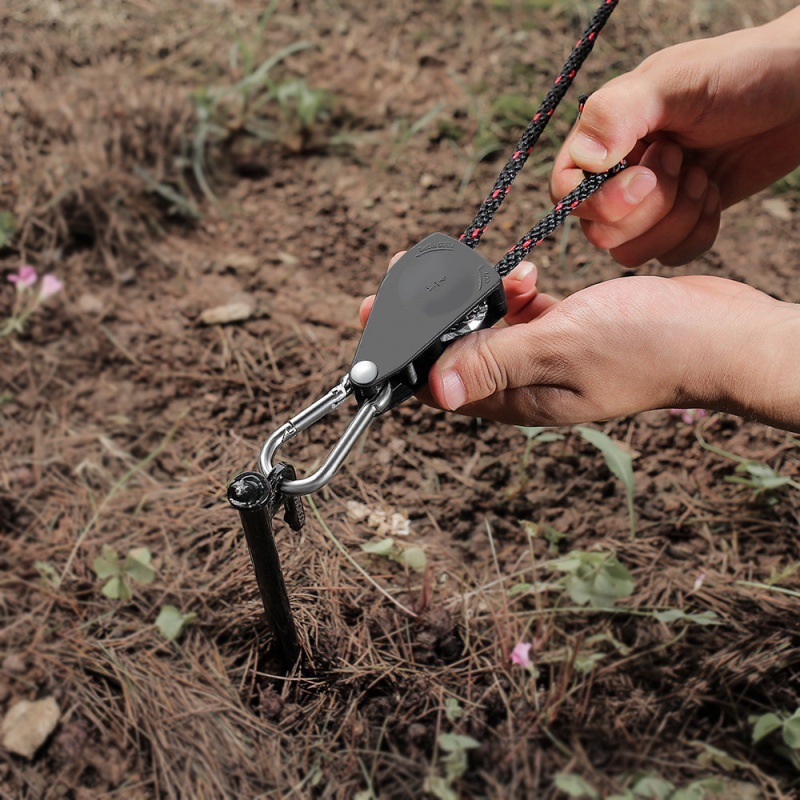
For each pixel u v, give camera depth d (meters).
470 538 0.60
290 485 0.41
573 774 0.49
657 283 0.46
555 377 0.47
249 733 0.52
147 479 0.62
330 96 0.86
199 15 0.93
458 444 0.63
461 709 0.52
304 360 0.67
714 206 0.57
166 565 0.58
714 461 0.62
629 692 0.53
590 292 0.46
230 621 0.55
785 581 0.57
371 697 0.53
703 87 0.51
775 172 0.57
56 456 0.63
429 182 0.79
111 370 0.67
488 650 0.54
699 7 0.92
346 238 0.75
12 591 0.57
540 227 0.47
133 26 0.91
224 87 0.86
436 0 0.95
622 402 0.48
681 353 0.46
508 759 0.50
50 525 0.60
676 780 0.50
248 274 0.73
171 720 0.52
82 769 0.52
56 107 0.81
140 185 0.77
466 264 0.44
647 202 0.54
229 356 0.68
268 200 0.79
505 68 0.88
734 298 0.47
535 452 0.63
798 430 0.47
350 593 0.56
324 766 0.51
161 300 0.71
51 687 0.54
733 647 0.54
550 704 0.52
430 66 0.89
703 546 0.59
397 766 0.50
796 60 0.51
